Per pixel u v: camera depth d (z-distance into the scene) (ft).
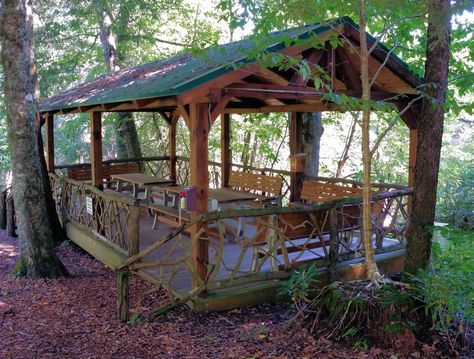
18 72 22.12
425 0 15.56
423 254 15.06
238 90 17.21
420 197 15.07
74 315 17.57
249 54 15.51
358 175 40.52
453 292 13.41
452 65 23.20
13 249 31.40
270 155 42.68
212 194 25.04
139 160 38.52
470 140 49.24
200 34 47.09
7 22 21.86
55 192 33.19
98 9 45.37
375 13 17.29
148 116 53.57
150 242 24.32
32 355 14.29
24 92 22.33
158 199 34.04
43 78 50.60
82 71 63.67
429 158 14.84
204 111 16.44
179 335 15.20
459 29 22.70
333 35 17.07
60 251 28.94
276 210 17.53
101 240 25.12
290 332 15.14
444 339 13.82
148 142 55.36
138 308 16.90
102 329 16.01
